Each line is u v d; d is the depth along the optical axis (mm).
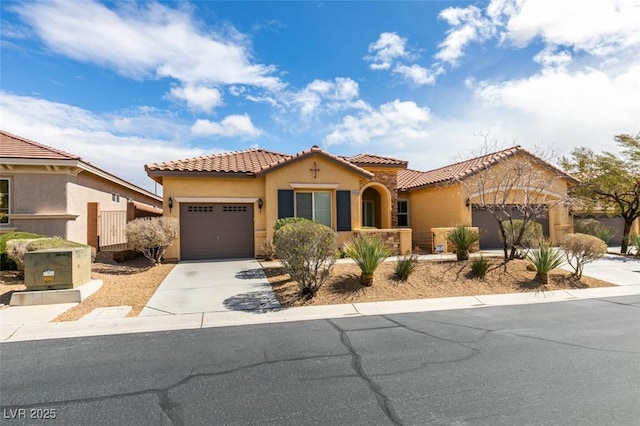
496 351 5480
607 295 9734
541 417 3557
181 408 3791
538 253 11344
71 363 5043
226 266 13289
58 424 3500
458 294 9586
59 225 13547
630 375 4586
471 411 3688
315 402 3900
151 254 13969
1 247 10719
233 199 15375
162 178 15094
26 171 13273
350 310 8062
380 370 4762
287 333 6418
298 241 8930
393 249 16188
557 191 19500
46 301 8242
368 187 20594
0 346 5754
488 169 16609
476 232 13953
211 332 6496
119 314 7535
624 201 18750
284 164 15234
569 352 5430
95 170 15328
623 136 18688
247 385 4332
